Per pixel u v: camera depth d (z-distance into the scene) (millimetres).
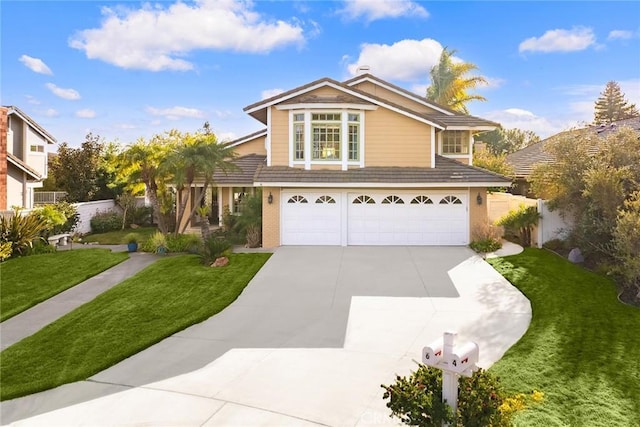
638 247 11453
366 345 8758
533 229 17172
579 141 15445
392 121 18906
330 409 6328
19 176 25609
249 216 18938
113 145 31062
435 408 4816
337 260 15750
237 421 6047
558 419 5871
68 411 6469
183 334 9516
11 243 16219
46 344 9039
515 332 9242
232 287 12719
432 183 17672
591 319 9719
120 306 11312
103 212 28312
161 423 6047
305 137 18625
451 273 13914
